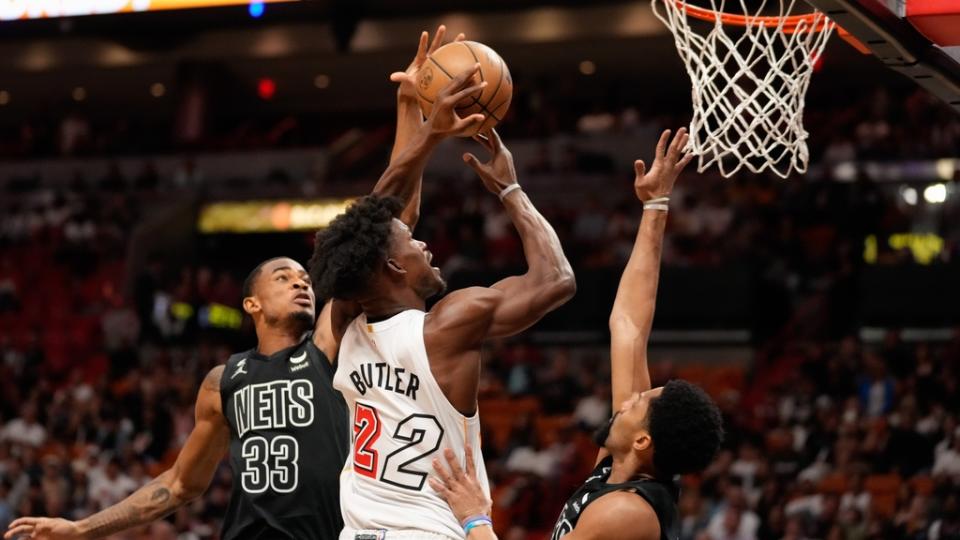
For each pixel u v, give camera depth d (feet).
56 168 66.85
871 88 62.95
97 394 46.96
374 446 10.12
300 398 12.61
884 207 49.78
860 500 32.55
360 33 61.77
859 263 48.29
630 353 11.40
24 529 13.76
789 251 49.24
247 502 12.59
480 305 10.14
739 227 50.57
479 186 57.62
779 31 14.16
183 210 62.90
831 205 50.24
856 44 13.73
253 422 12.73
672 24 14.55
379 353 10.19
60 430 44.88
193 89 66.49
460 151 60.54
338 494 12.41
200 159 65.16
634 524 9.71
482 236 54.90
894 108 57.00
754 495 33.96
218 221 63.26
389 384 10.11
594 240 52.08
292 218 62.34
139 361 52.37
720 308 46.75
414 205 11.70
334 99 70.38
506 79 11.76
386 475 10.03
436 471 9.98
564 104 64.80
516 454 39.01
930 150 50.88
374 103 70.59
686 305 47.19
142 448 43.42
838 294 46.65
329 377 12.63
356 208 10.39
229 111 71.77
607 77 65.57
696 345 47.26
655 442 9.97
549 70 64.95
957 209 49.06
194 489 14.06
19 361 53.06
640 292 11.68
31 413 45.55
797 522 31.50
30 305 60.08
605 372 43.93
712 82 14.08
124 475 41.45
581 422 40.19
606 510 9.78
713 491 34.06
